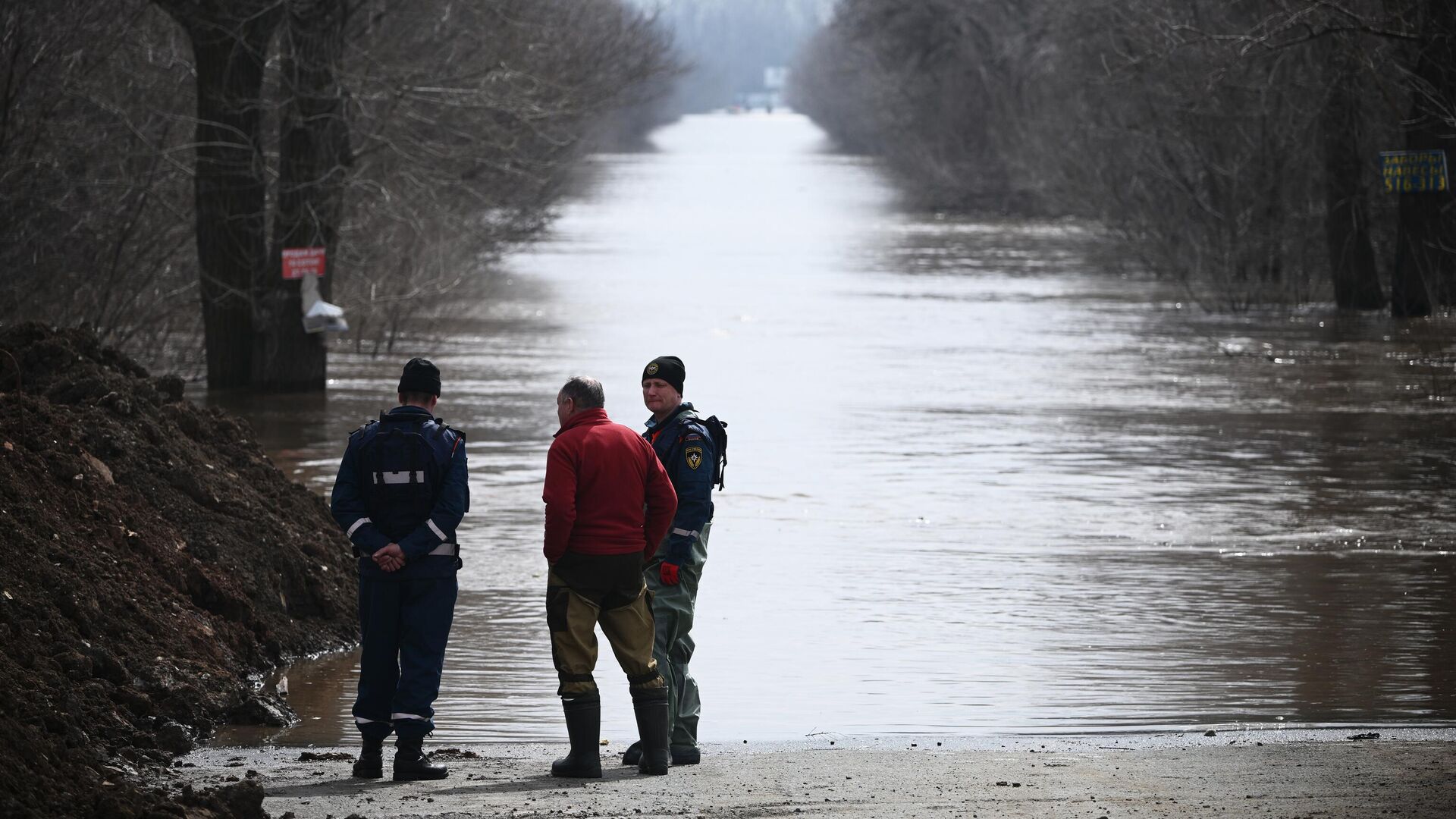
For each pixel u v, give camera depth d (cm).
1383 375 8700
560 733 3016
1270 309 12400
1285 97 12162
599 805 2336
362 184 8244
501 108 8750
